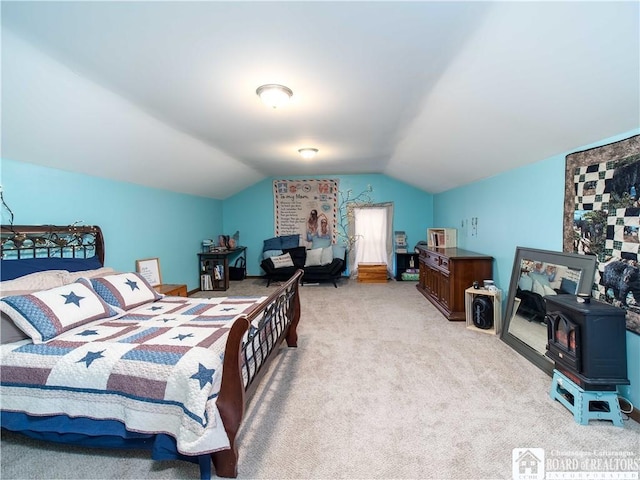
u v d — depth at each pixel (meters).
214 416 1.39
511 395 2.10
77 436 1.54
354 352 2.82
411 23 1.49
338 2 1.34
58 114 2.19
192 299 2.86
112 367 1.51
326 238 6.56
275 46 1.68
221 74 1.98
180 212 4.94
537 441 1.67
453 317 3.67
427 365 2.55
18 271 2.24
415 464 1.52
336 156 4.60
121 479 1.45
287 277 5.94
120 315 2.31
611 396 1.78
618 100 1.69
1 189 2.37
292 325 2.91
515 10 1.34
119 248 3.57
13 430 1.59
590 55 1.46
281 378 2.37
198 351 1.56
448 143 3.25
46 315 1.84
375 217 6.59
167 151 3.43
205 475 1.41
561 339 2.01
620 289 1.89
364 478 1.45
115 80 2.02
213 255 5.59
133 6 1.34
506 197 3.35
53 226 2.65
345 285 5.83
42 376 1.56
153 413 1.44
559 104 1.91
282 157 4.60
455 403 2.02
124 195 3.66
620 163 1.91
